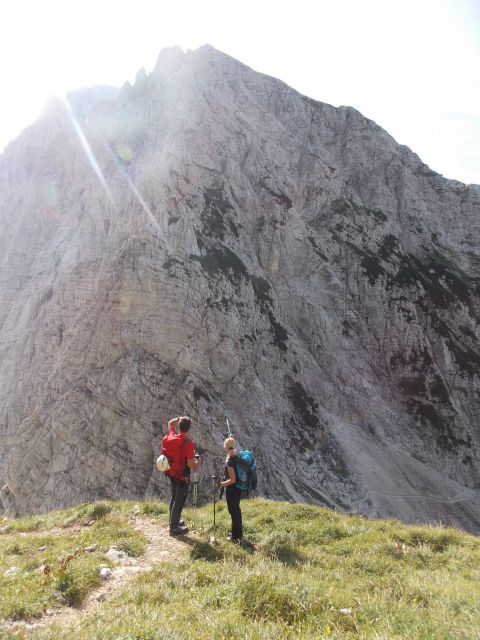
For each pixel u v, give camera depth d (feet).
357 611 21.68
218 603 22.44
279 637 18.74
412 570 29.81
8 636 18.92
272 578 24.21
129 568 29.19
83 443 106.93
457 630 18.03
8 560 30.81
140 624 19.22
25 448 113.91
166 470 36.52
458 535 37.35
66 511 46.57
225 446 35.29
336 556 32.94
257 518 41.73
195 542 34.55
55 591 24.76
